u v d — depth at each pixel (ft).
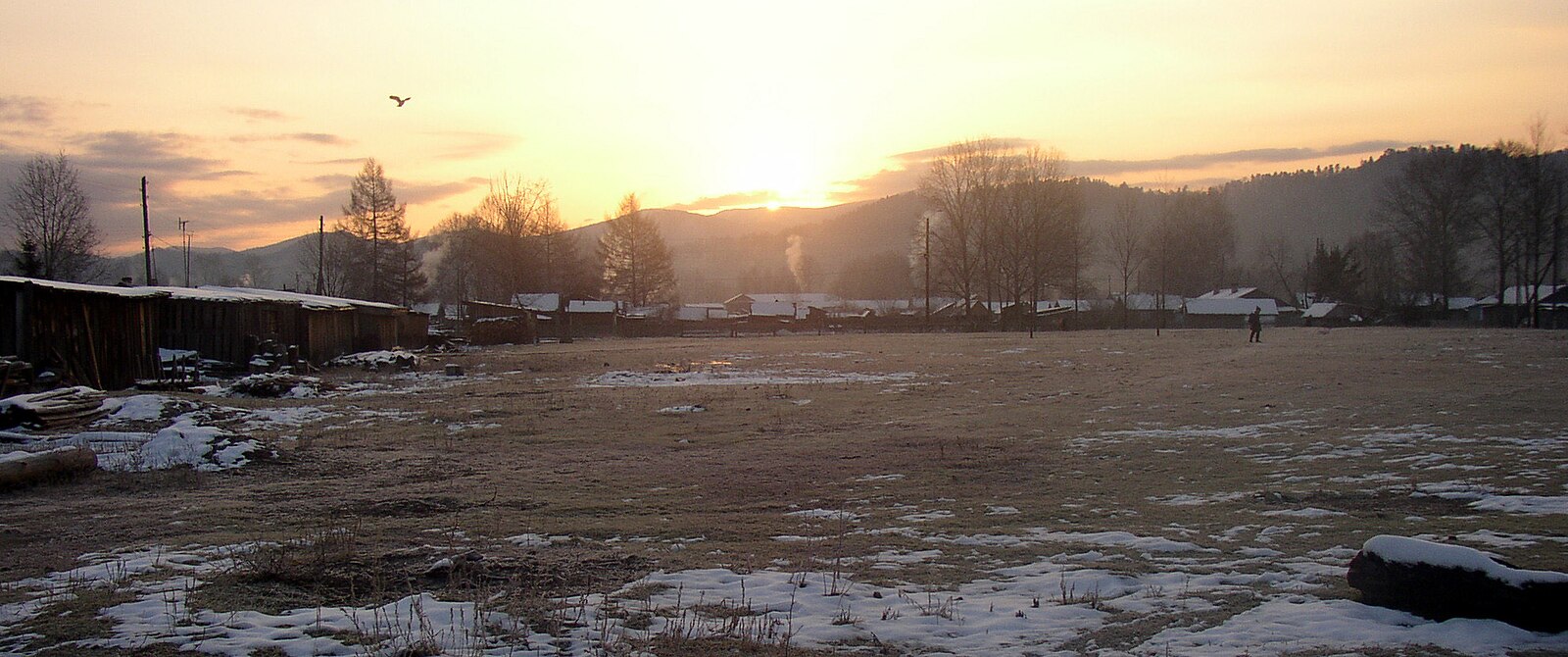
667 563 27.09
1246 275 418.10
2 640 19.04
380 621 20.40
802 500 38.86
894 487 42.04
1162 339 171.63
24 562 26.66
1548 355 104.17
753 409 77.77
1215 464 46.29
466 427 65.62
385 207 272.10
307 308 122.01
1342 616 20.62
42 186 167.94
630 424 68.23
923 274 367.45
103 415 58.65
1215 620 20.77
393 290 274.36
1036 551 28.94
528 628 20.07
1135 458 49.06
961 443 56.24
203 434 48.24
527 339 223.51
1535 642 18.38
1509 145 237.66
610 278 354.54
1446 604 20.29
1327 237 628.28
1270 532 30.83
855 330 284.41
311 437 58.29
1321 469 43.29
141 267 499.92
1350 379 86.33
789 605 22.56
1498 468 40.78
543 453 53.78
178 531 31.50
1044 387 93.91
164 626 20.04
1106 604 22.53
